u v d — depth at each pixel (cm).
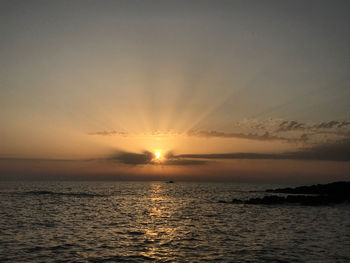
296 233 3275
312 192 10488
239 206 6278
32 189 12950
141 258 2270
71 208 5569
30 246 2559
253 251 2481
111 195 9650
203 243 2767
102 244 2680
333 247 2625
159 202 7281
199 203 7025
